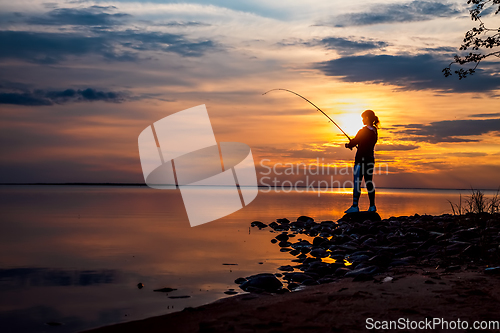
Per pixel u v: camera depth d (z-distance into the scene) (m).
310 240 8.09
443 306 3.01
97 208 17.06
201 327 2.74
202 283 4.60
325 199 28.53
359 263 5.15
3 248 7.09
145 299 3.94
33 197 27.88
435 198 33.81
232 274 5.06
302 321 2.80
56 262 5.87
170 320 3.07
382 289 3.59
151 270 5.30
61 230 9.55
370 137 8.81
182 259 6.06
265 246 7.31
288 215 14.05
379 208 18.02
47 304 3.83
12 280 4.82
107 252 6.68
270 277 4.38
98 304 3.82
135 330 2.89
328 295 3.49
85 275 5.06
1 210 15.78
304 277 4.59
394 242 6.46
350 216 9.09
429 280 3.77
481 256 4.86
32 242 7.73
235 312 3.14
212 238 8.31
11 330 3.13
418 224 8.24
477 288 3.45
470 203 7.89
